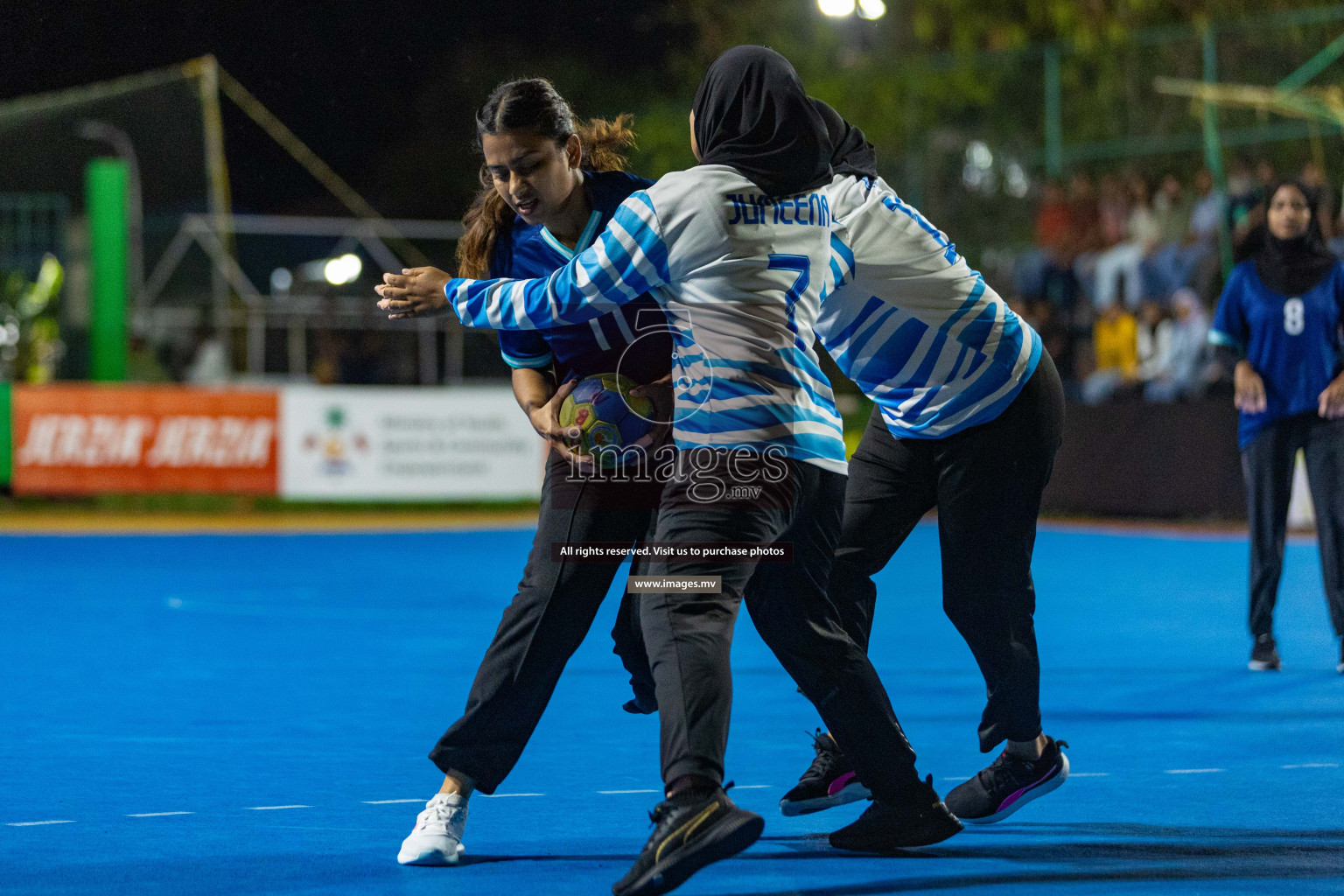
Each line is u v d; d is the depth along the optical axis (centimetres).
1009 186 3112
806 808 691
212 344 3153
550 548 602
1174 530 2478
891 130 3506
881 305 625
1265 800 717
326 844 631
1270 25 2816
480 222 614
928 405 638
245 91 3447
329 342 3144
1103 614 1493
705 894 557
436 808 601
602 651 1268
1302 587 1694
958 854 618
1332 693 1027
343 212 4162
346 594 1720
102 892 554
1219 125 2788
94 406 2805
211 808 698
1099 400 2700
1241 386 1137
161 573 1962
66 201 3162
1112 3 3444
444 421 2917
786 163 553
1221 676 1105
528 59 4200
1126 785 752
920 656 1227
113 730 905
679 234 541
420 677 1126
